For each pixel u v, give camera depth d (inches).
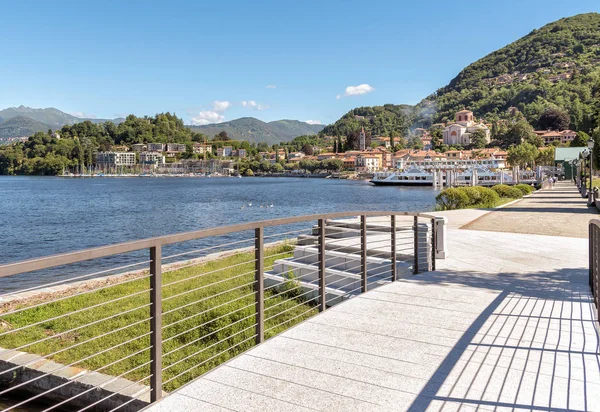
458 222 673.6
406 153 7076.8
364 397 133.0
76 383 191.2
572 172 2556.6
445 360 160.4
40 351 231.0
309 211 1932.8
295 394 135.4
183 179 7554.1
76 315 293.7
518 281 289.1
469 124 7509.8
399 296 250.4
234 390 138.4
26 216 1754.4
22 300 339.3
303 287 321.4
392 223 288.5
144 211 1948.8
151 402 136.8
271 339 183.2
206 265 446.3
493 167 4608.8
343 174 7086.6
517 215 784.3
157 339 136.1
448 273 315.0
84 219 1630.2
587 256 386.3
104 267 623.5
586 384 140.2
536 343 176.4
